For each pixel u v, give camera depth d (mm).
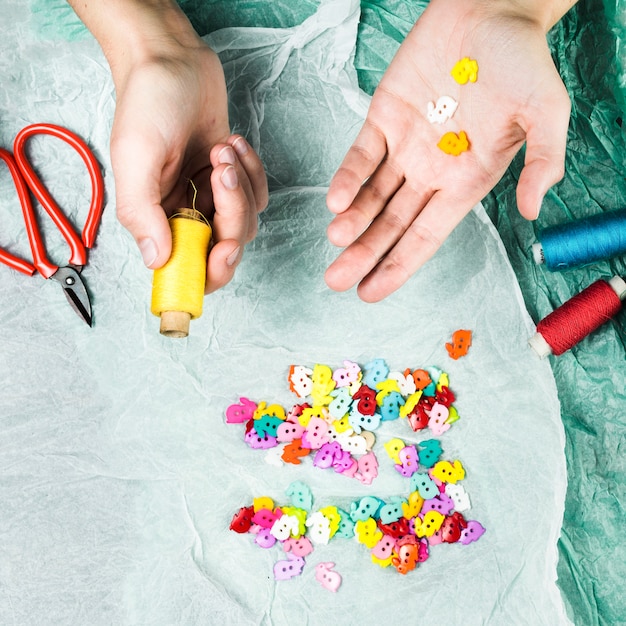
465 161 1190
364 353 1440
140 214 1103
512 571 1365
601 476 1422
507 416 1418
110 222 1451
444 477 1375
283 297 1457
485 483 1396
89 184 1465
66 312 1433
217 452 1398
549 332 1392
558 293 1488
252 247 1467
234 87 1483
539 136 1041
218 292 1451
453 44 1170
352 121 1501
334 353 1438
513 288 1458
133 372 1422
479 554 1370
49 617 1345
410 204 1230
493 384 1429
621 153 1502
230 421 1396
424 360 1439
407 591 1354
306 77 1498
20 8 1481
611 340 1459
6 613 1342
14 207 1457
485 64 1120
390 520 1357
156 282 1086
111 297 1438
